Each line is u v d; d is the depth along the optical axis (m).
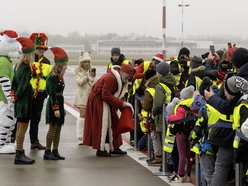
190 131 7.55
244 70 6.07
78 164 9.31
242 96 5.88
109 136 10.12
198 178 7.18
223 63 7.71
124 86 10.09
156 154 9.09
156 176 8.40
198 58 8.65
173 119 7.54
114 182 8.00
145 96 8.88
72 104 19.12
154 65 10.23
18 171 8.71
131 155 10.18
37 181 8.04
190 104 7.56
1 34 9.92
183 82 9.60
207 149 6.49
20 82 9.07
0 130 10.16
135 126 10.62
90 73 11.27
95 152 10.47
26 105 9.15
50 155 9.69
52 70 9.53
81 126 11.27
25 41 9.08
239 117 5.71
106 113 10.02
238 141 5.73
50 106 9.57
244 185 5.95
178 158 8.07
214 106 6.16
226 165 6.24
